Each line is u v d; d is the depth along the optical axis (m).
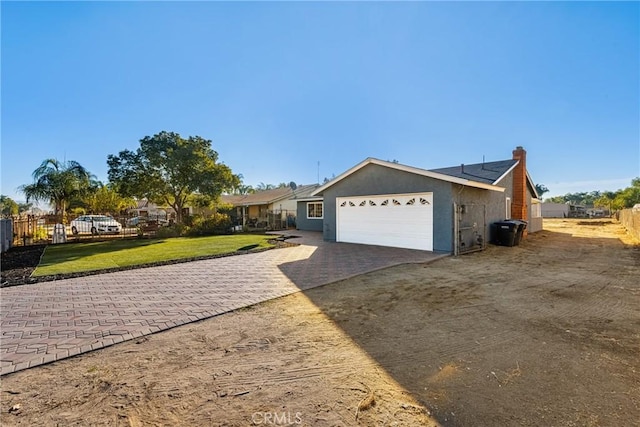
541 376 2.78
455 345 3.45
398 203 11.51
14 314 4.59
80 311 4.72
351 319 4.32
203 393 2.56
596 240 14.20
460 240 10.27
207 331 3.94
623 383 2.65
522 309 4.68
